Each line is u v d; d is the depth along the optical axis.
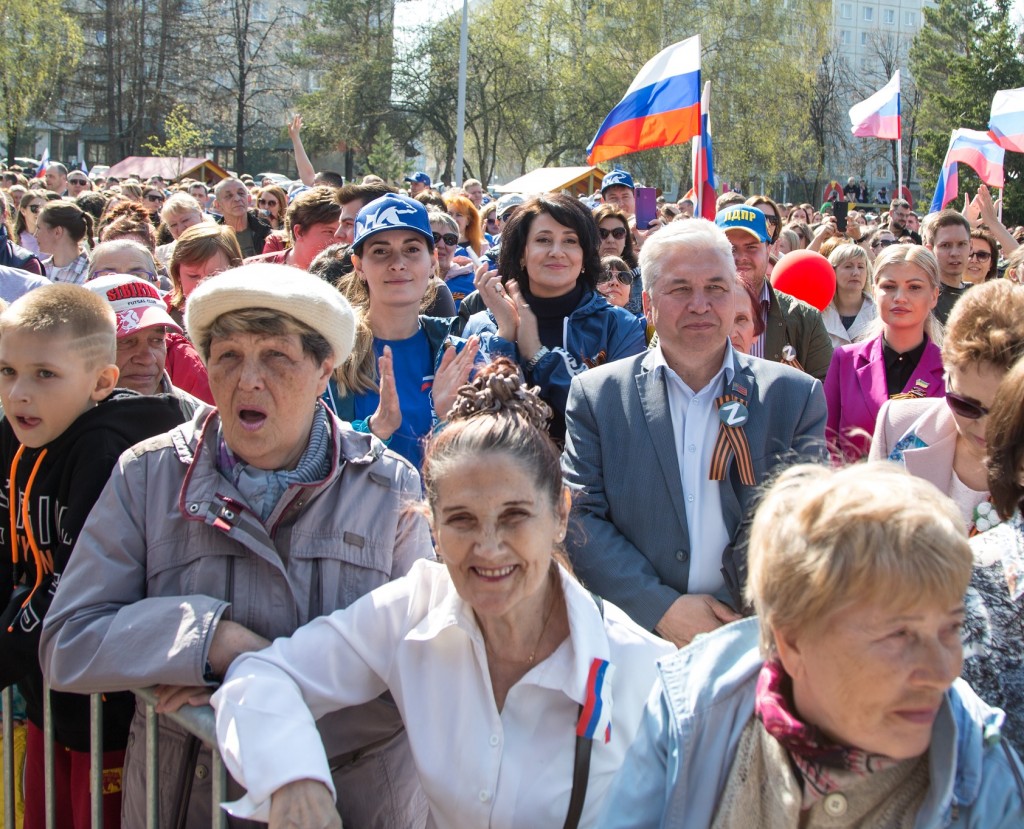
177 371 3.86
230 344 2.11
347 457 2.24
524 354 3.76
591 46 40.75
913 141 58.06
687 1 39.19
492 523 1.85
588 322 3.92
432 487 1.92
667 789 1.62
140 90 48.28
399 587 2.09
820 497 1.42
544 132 42.88
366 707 2.21
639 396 2.86
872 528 1.35
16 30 40.22
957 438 2.67
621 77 39.47
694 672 1.67
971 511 2.62
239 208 8.68
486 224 11.66
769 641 1.53
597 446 2.87
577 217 3.93
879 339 4.29
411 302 3.76
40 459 2.38
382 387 3.21
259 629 2.09
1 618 2.42
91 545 2.13
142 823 2.18
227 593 2.10
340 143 47.16
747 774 1.56
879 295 4.24
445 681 1.99
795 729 1.45
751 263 4.74
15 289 5.43
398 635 2.05
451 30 43.94
